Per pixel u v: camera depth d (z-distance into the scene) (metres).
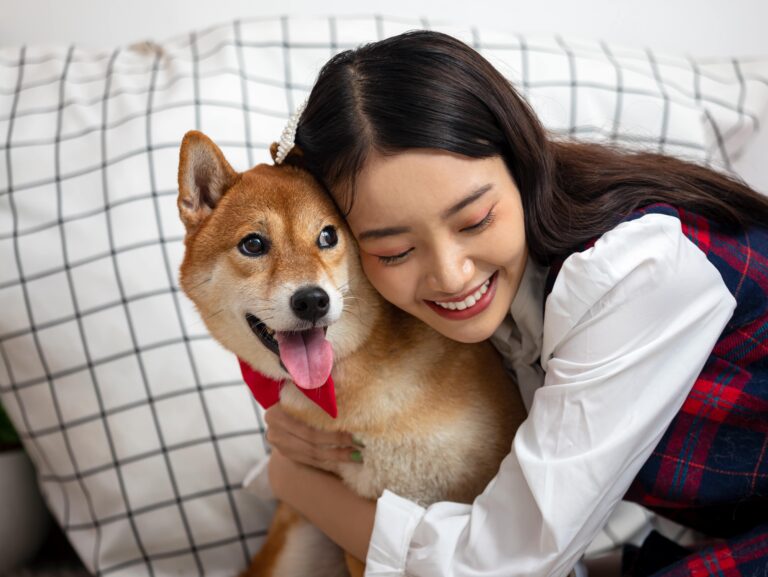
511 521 1.03
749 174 1.82
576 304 1.00
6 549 1.68
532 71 1.69
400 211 0.98
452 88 0.99
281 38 1.73
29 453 1.66
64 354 1.57
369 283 1.17
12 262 1.59
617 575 1.37
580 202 1.12
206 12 1.93
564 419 1.00
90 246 1.58
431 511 1.09
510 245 1.03
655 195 1.10
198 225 1.16
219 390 1.56
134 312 1.56
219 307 1.16
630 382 0.99
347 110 1.01
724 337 1.08
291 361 1.08
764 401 1.04
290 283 1.06
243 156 1.61
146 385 1.56
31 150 1.64
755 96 1.78
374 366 1.16
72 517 1.62
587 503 0.98
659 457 1.10
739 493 1.07
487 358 1.24
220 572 1.57
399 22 1.78
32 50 1.80
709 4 1.91
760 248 1.11
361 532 1.19
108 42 1.93
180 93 1.65
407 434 1.15
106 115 1.67
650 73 1.75
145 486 1.56
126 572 1.56
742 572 1.03
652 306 0.99
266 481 1.50
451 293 1.02
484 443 1.17
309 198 1.11
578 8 1.94
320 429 1.22
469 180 0.98
